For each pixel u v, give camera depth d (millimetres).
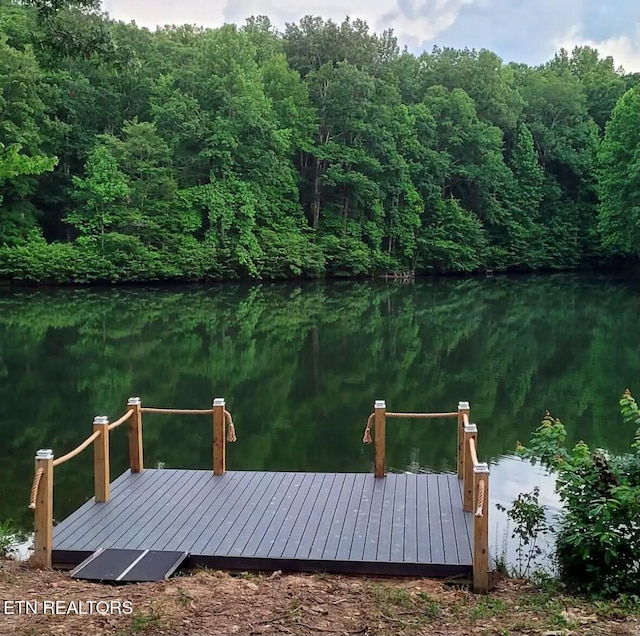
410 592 4578
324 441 10289
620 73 59781
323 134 43438
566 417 11547
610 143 37219
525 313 26156
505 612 4230
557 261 47719
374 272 43125
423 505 6293
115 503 6418
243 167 38594
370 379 14773
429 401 12828
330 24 47875
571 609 4328
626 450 9547
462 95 46219
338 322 23875
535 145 49188
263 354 17672
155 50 43938
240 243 37312
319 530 5707
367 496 6559
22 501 7859
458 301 30688
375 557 5156
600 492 5094
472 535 5578
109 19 41656
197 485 6965
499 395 13273
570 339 19969
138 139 34688
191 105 36812
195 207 37031
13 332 20641
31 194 35719
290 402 12750
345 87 41969
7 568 5160
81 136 37375
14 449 9820
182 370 15578
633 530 4965
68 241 35969
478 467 4855
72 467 9125
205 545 5410
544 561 5621
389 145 42469
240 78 37938
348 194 42750
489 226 47281
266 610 4082
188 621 3883
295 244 39219
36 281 33438
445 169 45219
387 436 10539
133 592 4430
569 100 48969
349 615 4043
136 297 30797
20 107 31812
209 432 10922
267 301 30281
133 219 34344
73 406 12305
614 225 37688
